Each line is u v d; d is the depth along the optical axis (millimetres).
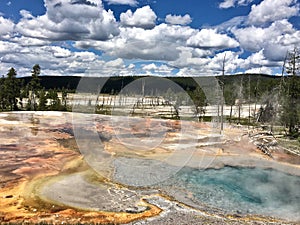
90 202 10844
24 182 12398
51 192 11523
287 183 14414
